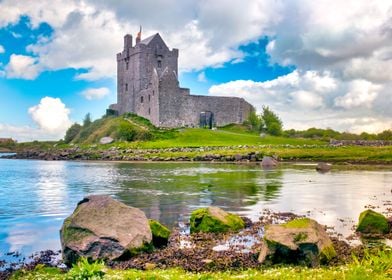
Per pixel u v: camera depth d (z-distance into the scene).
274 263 15.38
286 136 152.75
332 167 68.56
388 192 36.09
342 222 23.59
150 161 88.38
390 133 154.62
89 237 16.84
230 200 31.67
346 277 11.38
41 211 27.86
